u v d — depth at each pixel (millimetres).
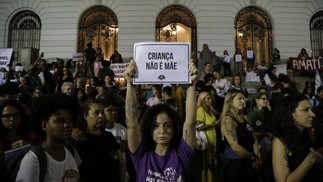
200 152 4438
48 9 18469
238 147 3812
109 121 3848
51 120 2119
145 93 9430
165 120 2420
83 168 2824
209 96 4809
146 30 17984
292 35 18219
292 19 18359
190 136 2422
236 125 3988
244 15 18625
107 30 18406
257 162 3971
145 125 2500
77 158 2506
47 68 10867
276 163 2365
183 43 2633
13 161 2135
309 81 12305
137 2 18234
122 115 5582
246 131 4016
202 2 18219
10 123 2986
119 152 3229
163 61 2609
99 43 18312
